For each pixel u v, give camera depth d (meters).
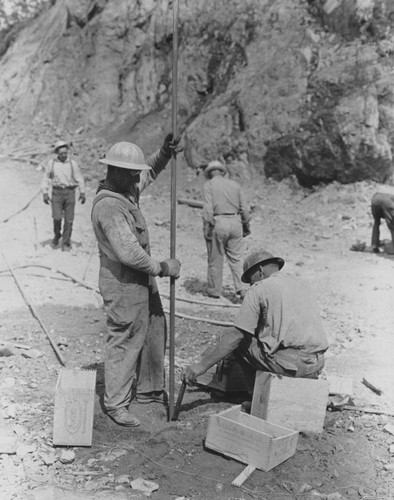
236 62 17.70
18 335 6.95
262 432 4.36
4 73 23.59
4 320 7.53
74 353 6.45
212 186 8.66
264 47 17.08
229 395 5.50
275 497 3.99
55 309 7.99
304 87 15.52
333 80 15.05
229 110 16.70
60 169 11.29
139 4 20.95
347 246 12.29
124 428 4.81
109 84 21.25
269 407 4.73
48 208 15.39
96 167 18.69
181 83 19.06
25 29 25.55
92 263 10.75
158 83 20.28
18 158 19.59
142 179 5.12
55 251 11.50
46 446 4.49
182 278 9.98
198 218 14.88
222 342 4.76
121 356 4.83
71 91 21.91
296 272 10.30
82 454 4.43
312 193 15.22
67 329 7.20
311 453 4.48
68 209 11.47
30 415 4.98
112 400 4.84
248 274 5.15
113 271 4.70
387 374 5.98
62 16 23.97
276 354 4.81
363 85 14.70
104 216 4.57
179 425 4.89
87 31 22.14
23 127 21.72
